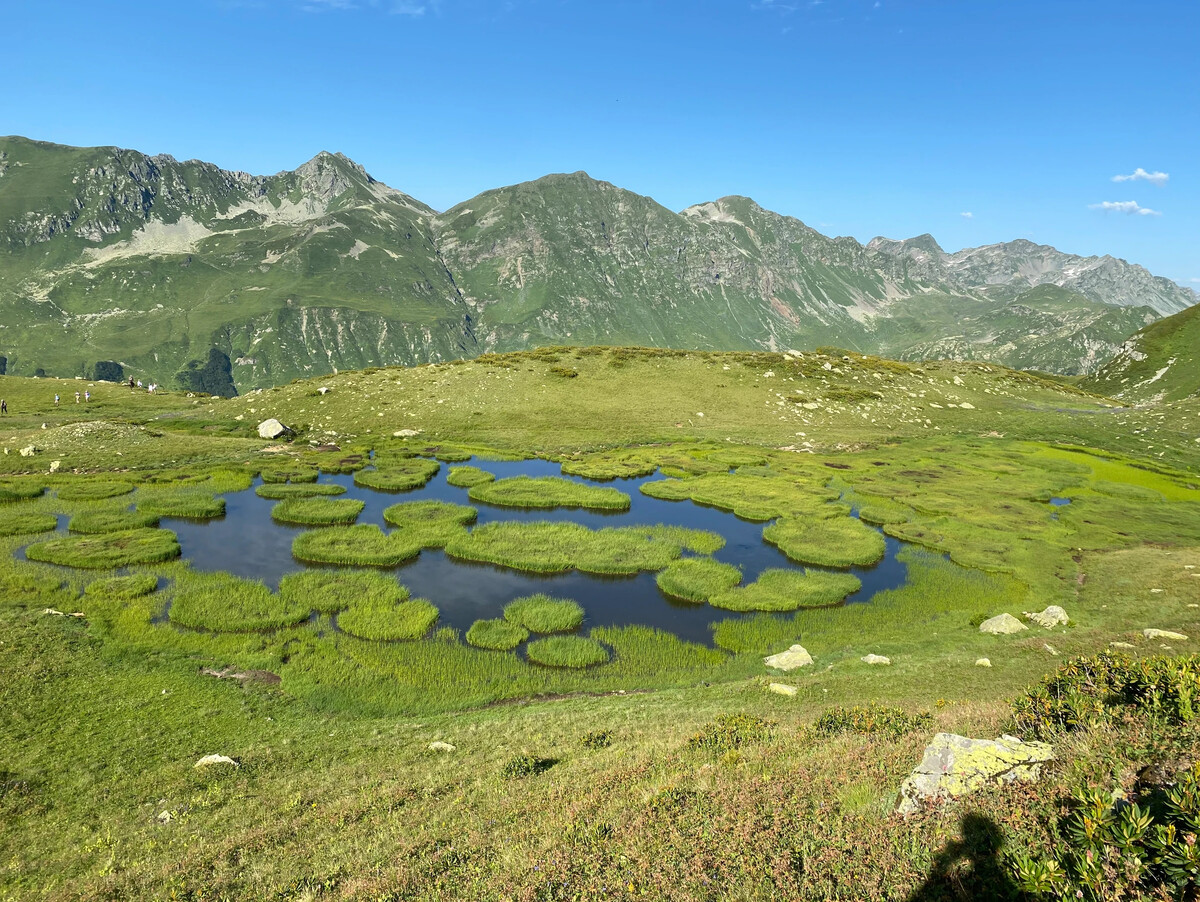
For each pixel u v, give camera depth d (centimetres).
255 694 2636
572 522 5316
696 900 883
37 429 7475
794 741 1650
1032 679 2431
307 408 9219
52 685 2509
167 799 1773
